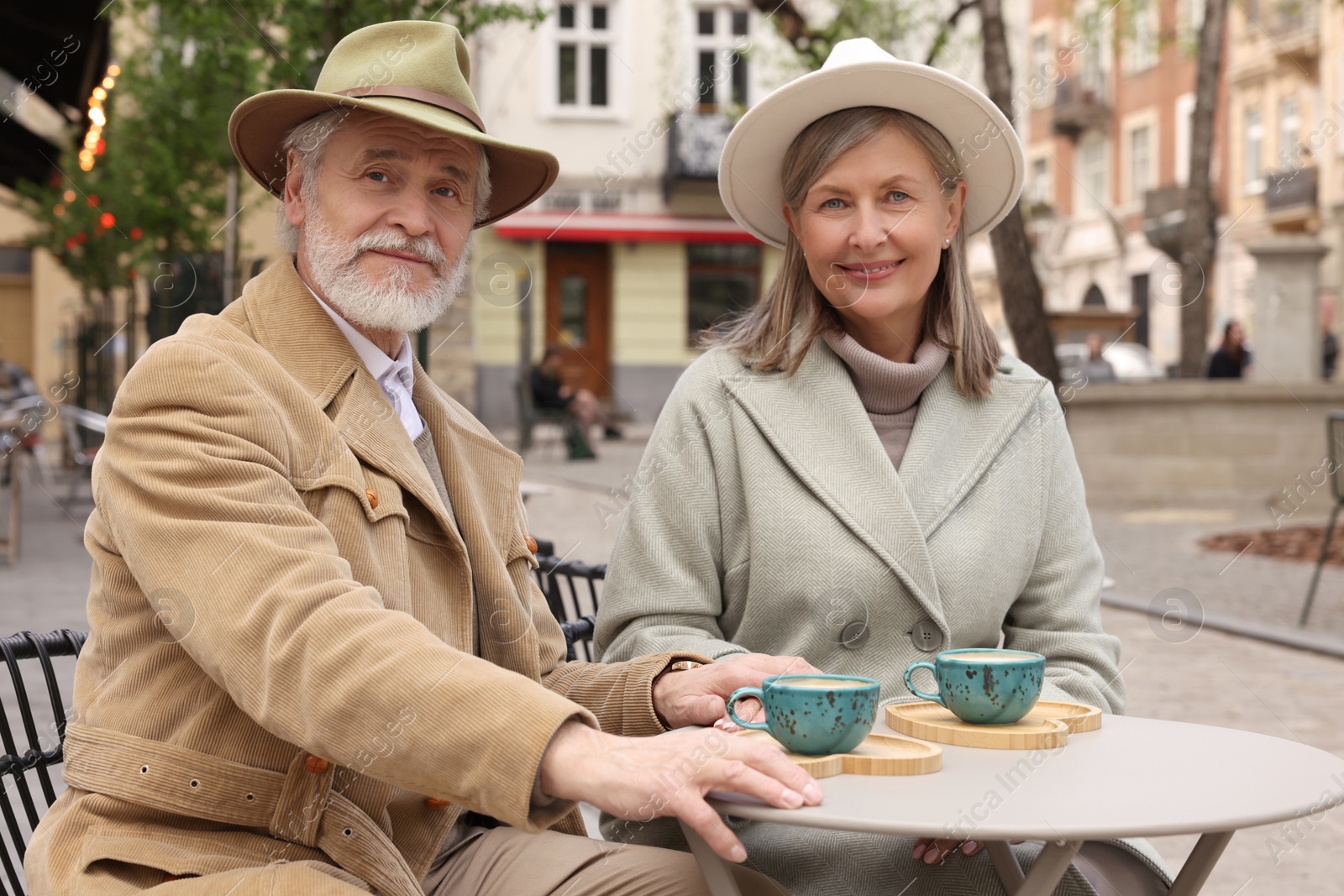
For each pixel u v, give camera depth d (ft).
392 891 5.49
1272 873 10.93
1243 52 92.94
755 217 8.11
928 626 7.13
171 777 5.32
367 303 6.22
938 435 7.46
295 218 6.60
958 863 6.55
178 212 41.32
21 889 6.00
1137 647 20.30
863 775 5.05
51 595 23.31
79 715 5.59
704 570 7.41
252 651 5.05
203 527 5.20
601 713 6.42
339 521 5.66
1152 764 5.21
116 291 44.32
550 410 57.11
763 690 5.26
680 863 5.86
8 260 77.92
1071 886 6.36
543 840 6.20
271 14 23.20
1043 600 7.54
